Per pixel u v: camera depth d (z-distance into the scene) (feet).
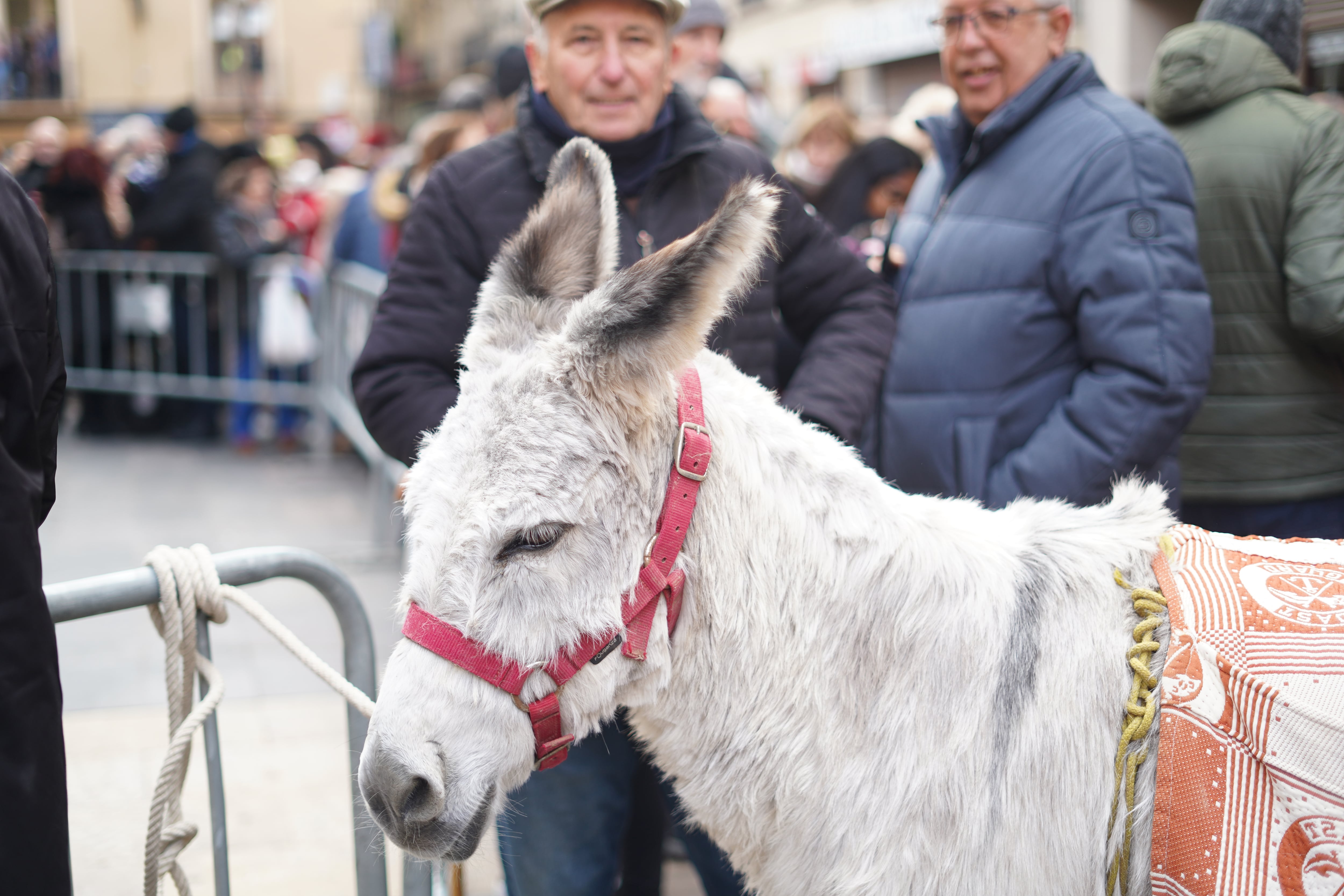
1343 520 10.35
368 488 23.20
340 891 9.80
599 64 7.44
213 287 26.61
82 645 15.15
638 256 7.59
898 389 9.40
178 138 27.32
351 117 83.41
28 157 31.86
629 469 5.53
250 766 11.95
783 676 5.65
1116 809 5.22
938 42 39.45
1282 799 4.85
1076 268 8.48
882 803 5.42
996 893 5.29
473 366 5.71
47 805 5.22
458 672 5.35
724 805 5.81
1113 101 8.87
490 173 7.77
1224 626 5.20
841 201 15.84
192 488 23.18
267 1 82.12
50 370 5.80
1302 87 10.52
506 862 7.47
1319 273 9.37
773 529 5.76
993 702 5.50
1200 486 10.42
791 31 53.21
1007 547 5.97
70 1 77.97
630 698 5.79
